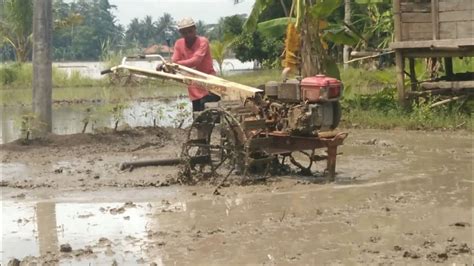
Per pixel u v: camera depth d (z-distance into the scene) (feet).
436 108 48.85
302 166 30.99
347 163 33.35
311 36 51.67
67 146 39.73
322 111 27.91
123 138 41.86
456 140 40.24
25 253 20.11
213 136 40.42
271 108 29.17
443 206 24.17
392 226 21.75
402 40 50.72
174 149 38.42
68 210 25.03
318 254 19.15
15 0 125.59
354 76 89.56
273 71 127.54
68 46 294.87
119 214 24.22
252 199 25.91
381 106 52.75
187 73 33.01
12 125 54.29
